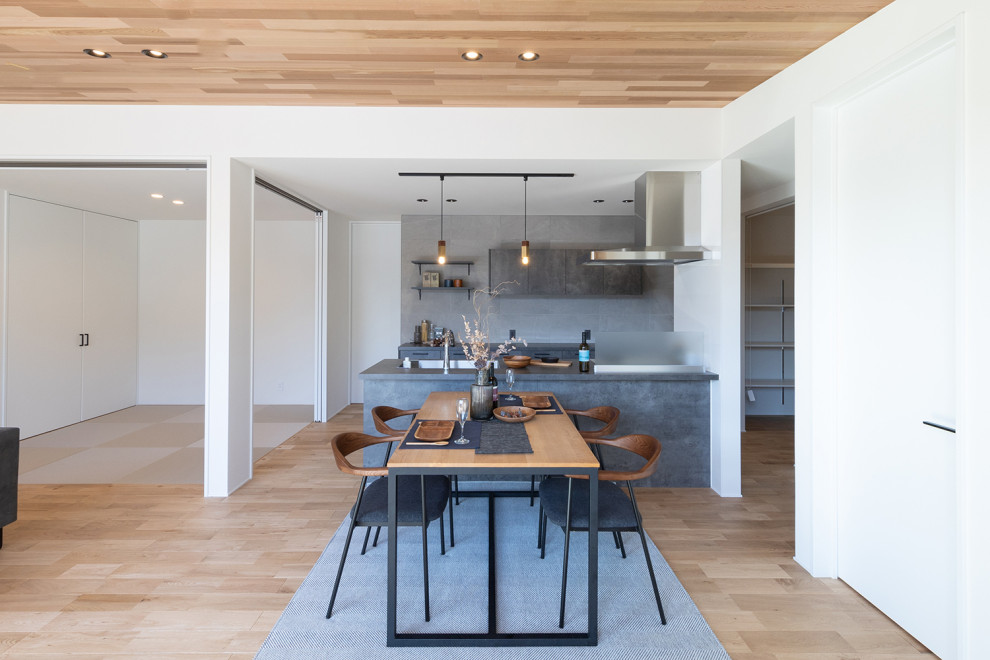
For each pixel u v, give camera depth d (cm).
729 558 283
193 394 703
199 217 657
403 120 366
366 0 228
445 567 271
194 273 697
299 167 392
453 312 653
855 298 247
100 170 382
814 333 262
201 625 221
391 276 703
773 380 646
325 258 598
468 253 649
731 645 210
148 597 241
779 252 654
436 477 276
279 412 658
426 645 209
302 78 314
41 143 360
